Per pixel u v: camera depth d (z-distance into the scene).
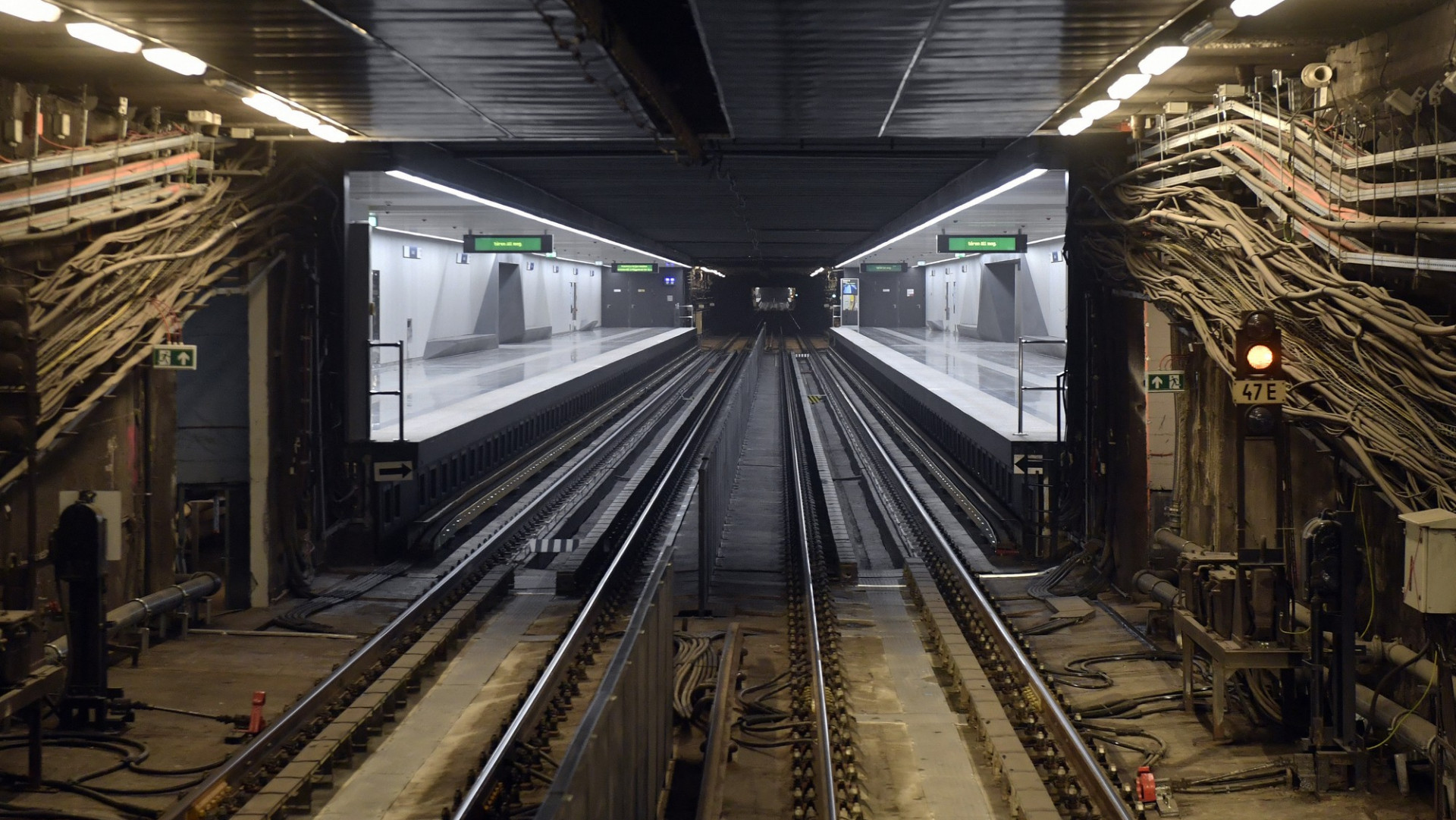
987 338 44.78
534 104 10.80
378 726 9.22
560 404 28.55
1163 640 11.59
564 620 12.59
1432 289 7.92
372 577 14.95
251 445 13.55
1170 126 11.46
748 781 8.23
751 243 40.44
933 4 7.49
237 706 9.97
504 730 8.70
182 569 13.19
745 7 7.56
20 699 7.93
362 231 15.36
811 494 20.42
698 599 13.24
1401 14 8.32
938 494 21.03
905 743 8.80
